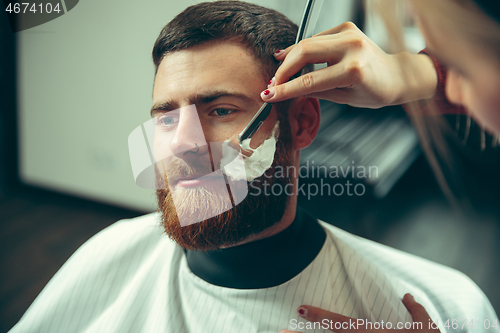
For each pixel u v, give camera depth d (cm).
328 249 54
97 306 58
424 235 143
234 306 49
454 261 129
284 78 41
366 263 54
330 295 50
